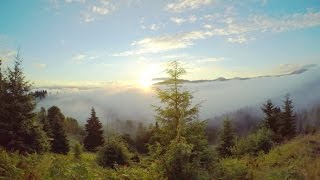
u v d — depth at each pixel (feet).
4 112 79.66
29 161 44.42
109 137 92.07
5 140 78.48
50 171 38.86
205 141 49.29
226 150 145.48
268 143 98.27
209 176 46.19
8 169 36.94
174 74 51.72
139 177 46.50
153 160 48.60
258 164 66.44
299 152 62.34
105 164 84.28
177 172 43.55
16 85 82.79
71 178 38.17
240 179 50.75
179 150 43.70
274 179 41.60
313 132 83.46
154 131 50.98
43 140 85.56
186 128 48.78
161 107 51.16
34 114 84.33
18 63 84.79
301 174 40.27
